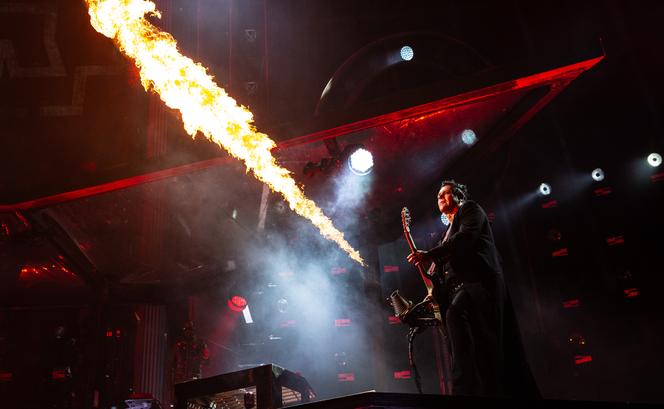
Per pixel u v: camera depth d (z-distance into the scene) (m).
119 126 11.25
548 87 6.42
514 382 3.08
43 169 11.01
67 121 11.32
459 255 3.30
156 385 10.23
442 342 11.23
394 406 2.65
